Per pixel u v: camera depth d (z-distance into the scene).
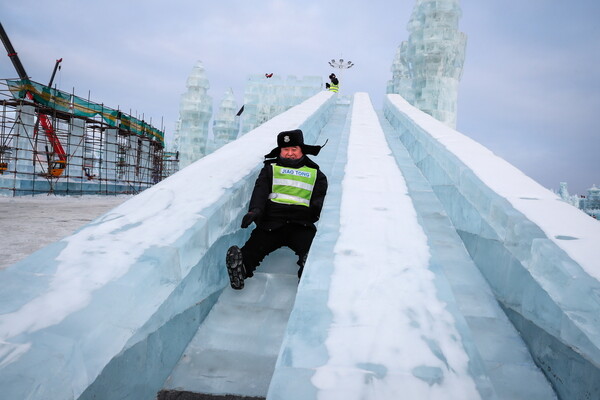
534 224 2.19
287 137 3.03
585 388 1.52
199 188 2.88
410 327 1.61
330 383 1.31
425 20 16.72
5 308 1.45
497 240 2.53
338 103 16.36
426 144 4.93
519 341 2.14
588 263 1.76
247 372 1.99
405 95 17.72
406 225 2.64
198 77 38.75
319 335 1.55
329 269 2.04
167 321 1.94
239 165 3.46
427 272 2.04
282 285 2.81
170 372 1.99
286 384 1.30
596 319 1.49
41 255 1.87
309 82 25.81
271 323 2.39
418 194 4.35
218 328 2.34
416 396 1.28
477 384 1.34
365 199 3.10
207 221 2.38
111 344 1.50
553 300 1.81
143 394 1.74
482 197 2.82
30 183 18.00
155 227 2.24
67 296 1.55
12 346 1.27
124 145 26.75
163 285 1.88
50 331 1.36
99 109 22.19
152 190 2.84
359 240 2.39
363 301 1.78
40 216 8.34
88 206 11.80
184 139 39.03
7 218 7.83
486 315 2.36
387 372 1.37
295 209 2.84
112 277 1.70
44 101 18.66
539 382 1.85
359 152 4.79
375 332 1.57
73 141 23.38
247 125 25.88
